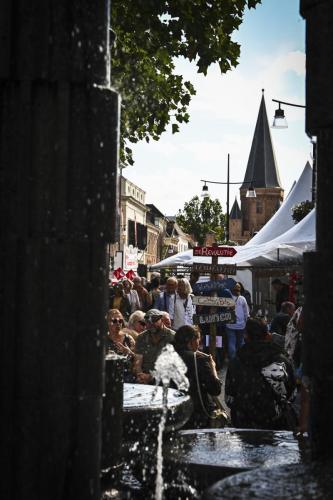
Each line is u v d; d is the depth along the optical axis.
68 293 2.86
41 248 2.86
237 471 3.71
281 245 18.73
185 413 4.61
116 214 2.97
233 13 10.42
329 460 2.60
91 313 2.89
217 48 10.56
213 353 14.51
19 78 2.88
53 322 2.86
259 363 7.05
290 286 19.19
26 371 2.85
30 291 2.85
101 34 2.97
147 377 7.50
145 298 20.58
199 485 3.78
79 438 2.86
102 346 2.92
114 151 2.96
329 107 2.90
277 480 2.31
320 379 2.93
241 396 7.06
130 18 10.45
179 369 4.59
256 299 28.72
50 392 2.85
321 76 2.93
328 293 2.92
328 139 2.96
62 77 2.88
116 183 2.98
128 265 40.41
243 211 130.75
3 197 2.88
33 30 2.89
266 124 124.19
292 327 9.19
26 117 2.87
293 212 23.73
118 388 3.67
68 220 2.87
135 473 4.06
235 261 20.88
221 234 111.69
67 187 2.88
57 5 2.89
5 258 2.87
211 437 4.55
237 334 18.95
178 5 10.37
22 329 2.85
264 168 126.81
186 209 114.50
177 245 151.25
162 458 3.95
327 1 2.90
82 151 2.89
